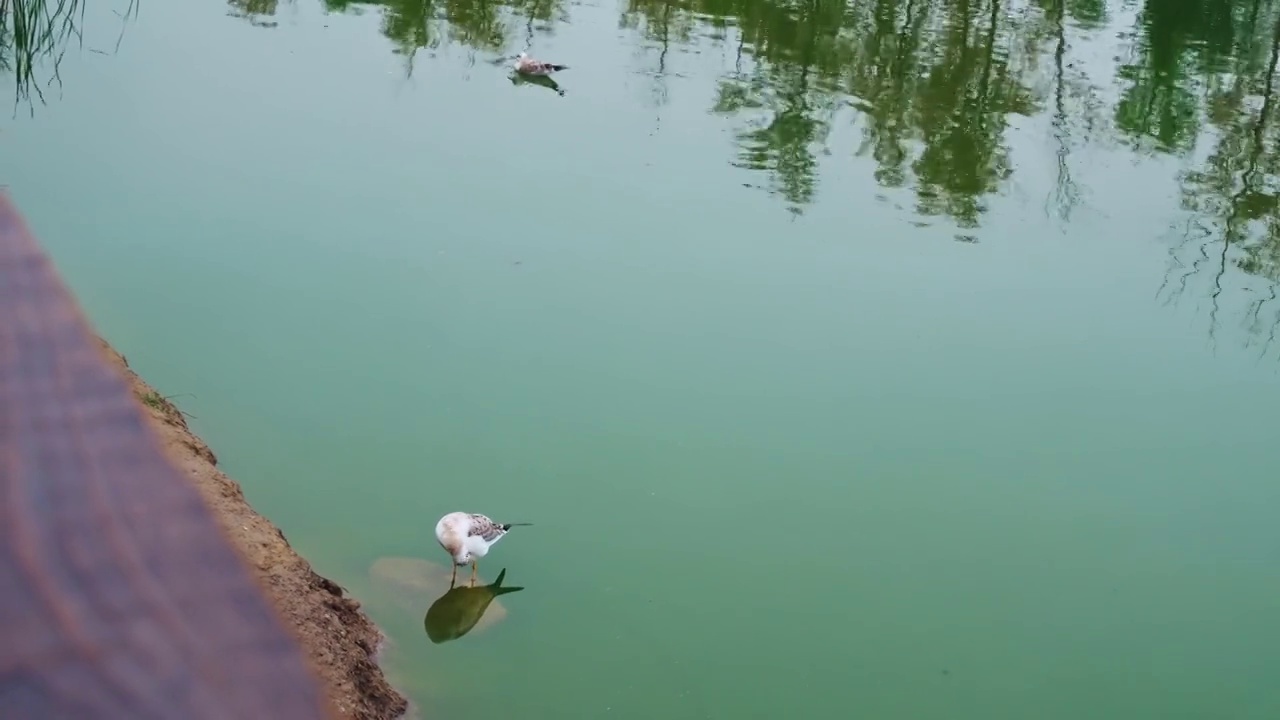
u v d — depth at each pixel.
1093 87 28.39
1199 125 26.72
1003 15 32.38
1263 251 21.17
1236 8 33.31
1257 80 29.16
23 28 22.36
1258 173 24.55
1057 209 22.34
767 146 24.00
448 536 11.42
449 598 11.36
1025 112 26.88
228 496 10.32
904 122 26.00
